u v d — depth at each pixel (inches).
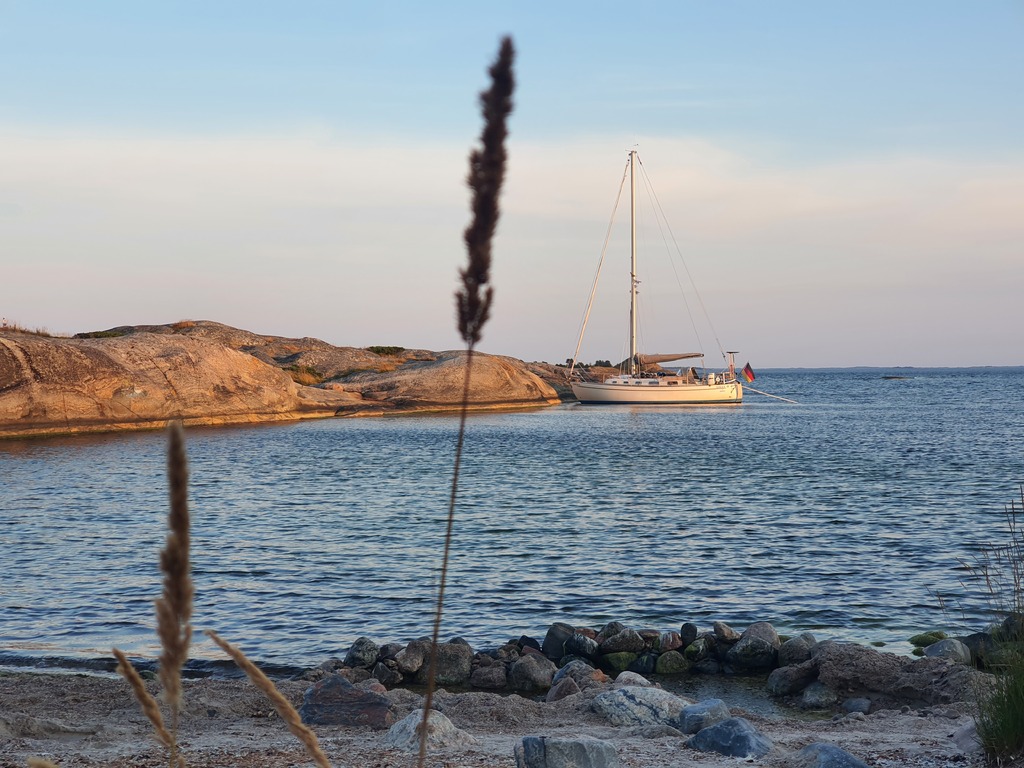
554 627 510.0
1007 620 370.6
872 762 267.7
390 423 3107.8
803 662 450.6
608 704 353.1
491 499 1232.2
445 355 4451.3
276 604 628.4
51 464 1636.3
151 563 753.0
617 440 2406.5
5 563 752.3
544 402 4306.1
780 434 2591.0
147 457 1786.4
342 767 267.1
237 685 400.5
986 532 917.2
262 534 924.6
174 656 66.6
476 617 599.2
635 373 4126.5
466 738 302.7
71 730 319.0
